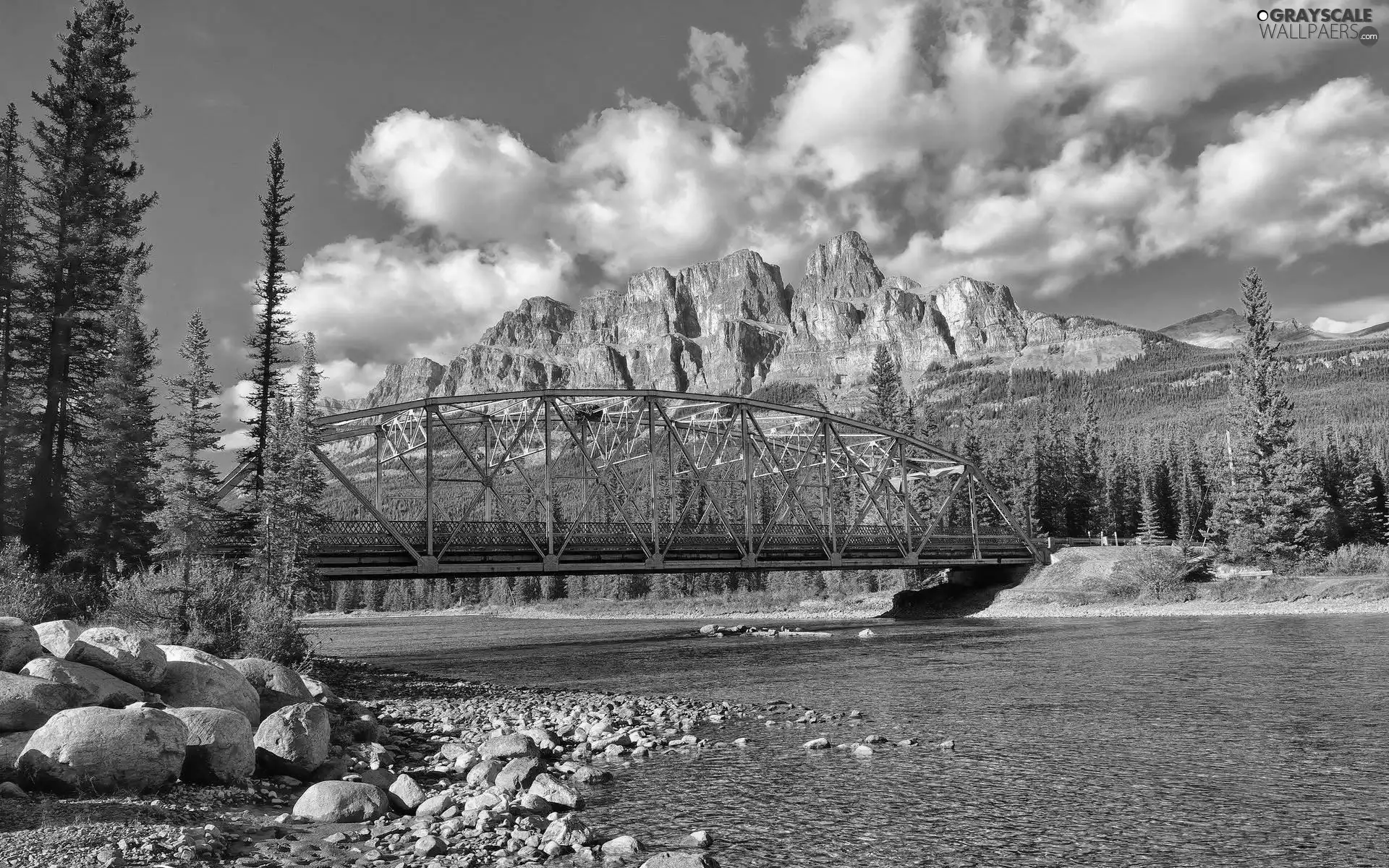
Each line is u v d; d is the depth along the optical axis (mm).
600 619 129125
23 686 15320
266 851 12836
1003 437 138875
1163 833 14969
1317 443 151625
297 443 49312
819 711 28922
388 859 12750
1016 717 26594
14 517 48344
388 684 37812
